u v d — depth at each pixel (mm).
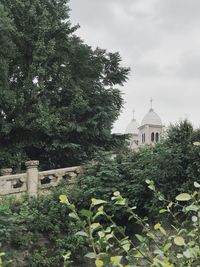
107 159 15125
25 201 13289
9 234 10867
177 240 2910
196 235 3082
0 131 20344
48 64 22219
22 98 20047
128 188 13625
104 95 22922
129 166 14469
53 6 22766
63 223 12625
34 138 21156
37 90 20547
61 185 14812
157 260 2781
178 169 12727
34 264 11258
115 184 13938
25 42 21859
